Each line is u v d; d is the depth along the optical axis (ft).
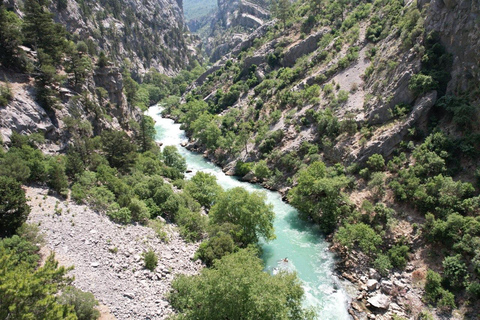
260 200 156.66
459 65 182.50
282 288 93.61
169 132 406.00
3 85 185.16
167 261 126.41
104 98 286.66
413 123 188.03
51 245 111.75
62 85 235.61
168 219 166.91
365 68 256.32
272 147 263.08
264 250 162.20
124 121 311.27
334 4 375.04
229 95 379.55
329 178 194.49
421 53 199.41
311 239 172.65
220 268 97.09
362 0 352.49
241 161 271.90
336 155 215.92
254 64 399.03
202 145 337.93
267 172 245.45
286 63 371.76
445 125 177.68
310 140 243.19
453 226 137.49
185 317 94.53
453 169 159.22
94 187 158.61
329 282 140.77
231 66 461.37
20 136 167.43
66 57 266.77
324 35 340.18
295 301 101.14
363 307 127.13
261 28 472.03
